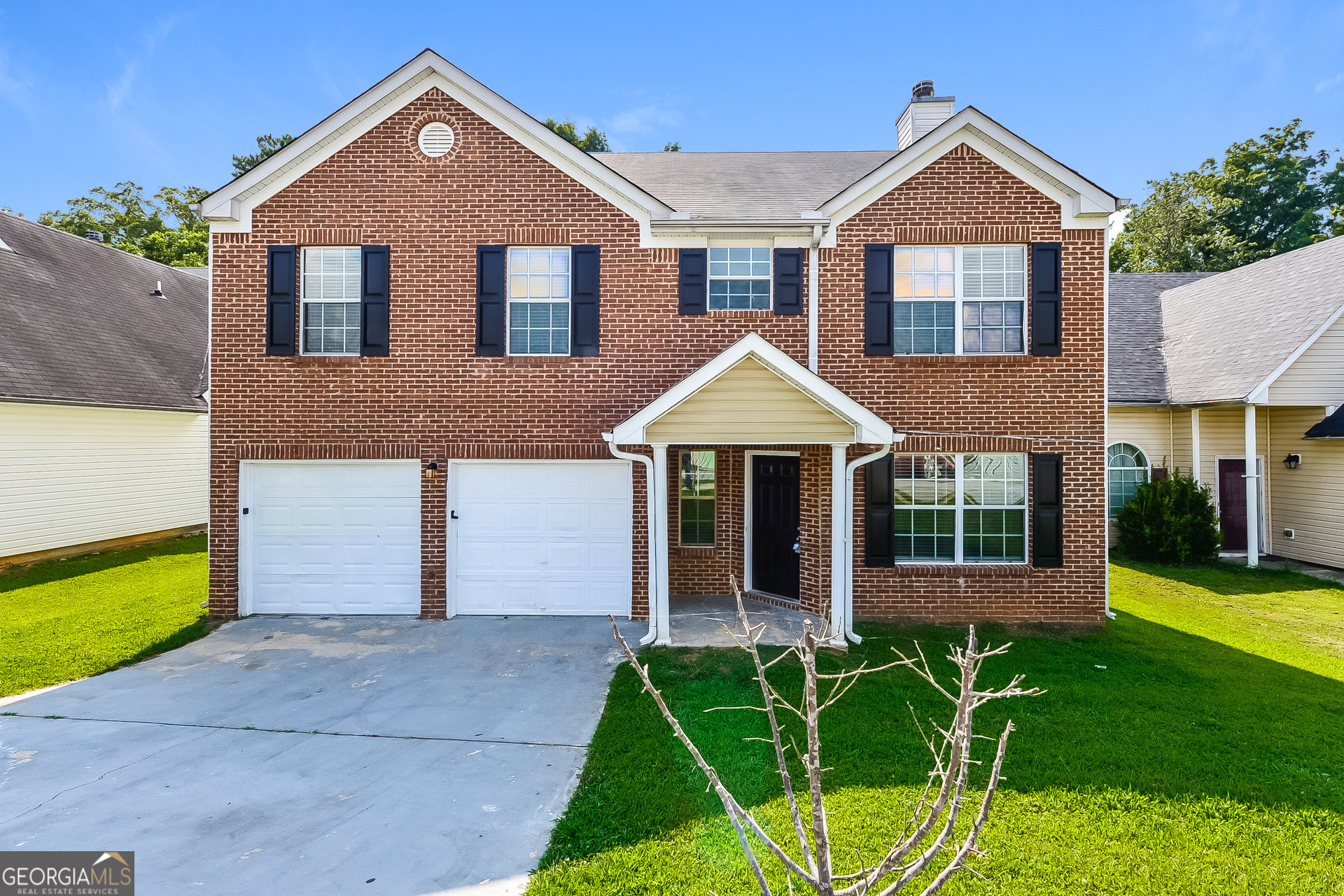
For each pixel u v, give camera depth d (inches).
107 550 596.7
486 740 227.8
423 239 372.2
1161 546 524.7
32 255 656.4
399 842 168.9
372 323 371.6
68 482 568.4
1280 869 155.6
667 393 306.7
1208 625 366.0
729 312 371.6
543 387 371.9
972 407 364.8
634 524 374.0
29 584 462.0
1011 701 255.0
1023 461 370.3
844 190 362.0
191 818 179.2
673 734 226.2
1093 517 362.6
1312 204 1464.1
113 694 269.3
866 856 157.4
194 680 283.7
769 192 415.8
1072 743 217.9
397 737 229.8
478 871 157.6
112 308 695.7
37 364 548.7
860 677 283.1
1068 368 363.3
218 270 371.9
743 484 408.5
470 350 372.2
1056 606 363.6
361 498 378.0
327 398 371.9
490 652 319.3
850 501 332.8
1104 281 361.4
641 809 180.5
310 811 183.0
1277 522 555.2
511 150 372.5
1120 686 272.8
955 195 365.7
